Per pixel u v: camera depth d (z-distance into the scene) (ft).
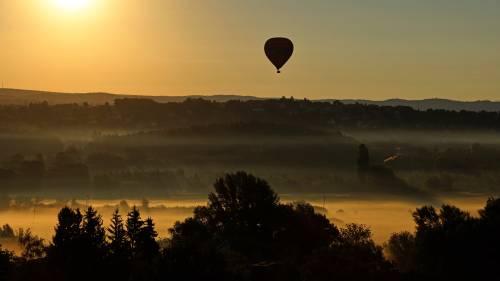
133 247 189.88
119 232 192.13
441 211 193.47
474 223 170.71
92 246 181.78
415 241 175.32
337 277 146.61
